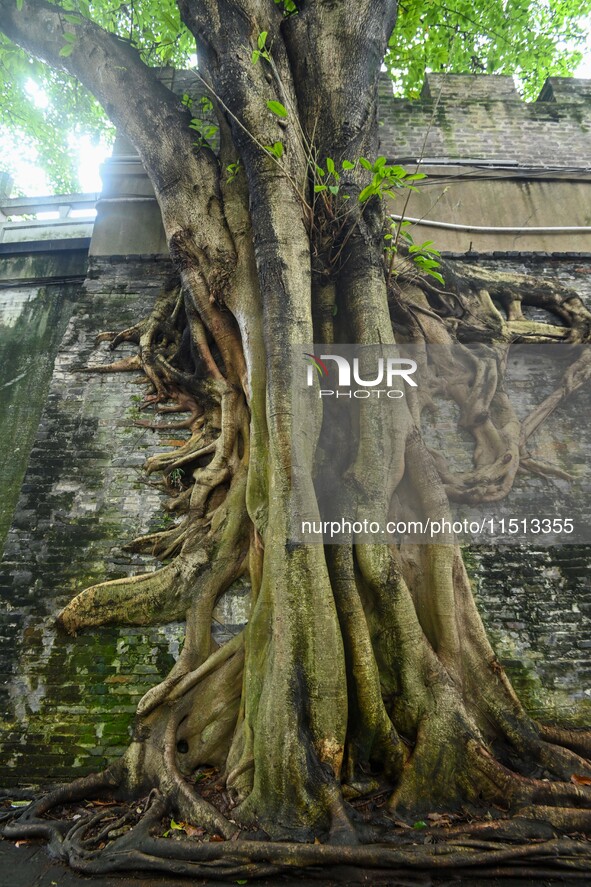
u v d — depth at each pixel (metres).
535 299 5.87
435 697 3.50
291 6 5.35
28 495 4.72
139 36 6.94
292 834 2.91
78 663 4.09
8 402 5.70
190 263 5.09
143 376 5.31
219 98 4.71
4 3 5.67
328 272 4.66
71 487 4.77
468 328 5.52
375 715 3.34
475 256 6.14
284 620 3.42
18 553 4.48
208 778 3.55
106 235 6.16
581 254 6.21
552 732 3.77
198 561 4.32
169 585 4.25
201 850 2.82
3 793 3.64
